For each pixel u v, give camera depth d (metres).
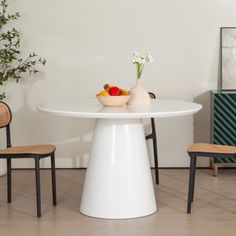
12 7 7.00
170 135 7.11
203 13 6.97
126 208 5.41
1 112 5.77
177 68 7.03
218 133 6.78
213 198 5.96
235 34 6.98
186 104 5.70
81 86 7.07
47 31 7.01
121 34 7.00
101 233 5.11
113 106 5.50
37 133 7.13
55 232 5.13
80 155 7.15
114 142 5.42
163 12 6.97
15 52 6.84
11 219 5.42
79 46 7.02
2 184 6.50
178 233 5.10
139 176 5.46
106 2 6.96
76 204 5.81
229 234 5.08
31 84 7.08
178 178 6.70
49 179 6.69
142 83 7.05
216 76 7.04
